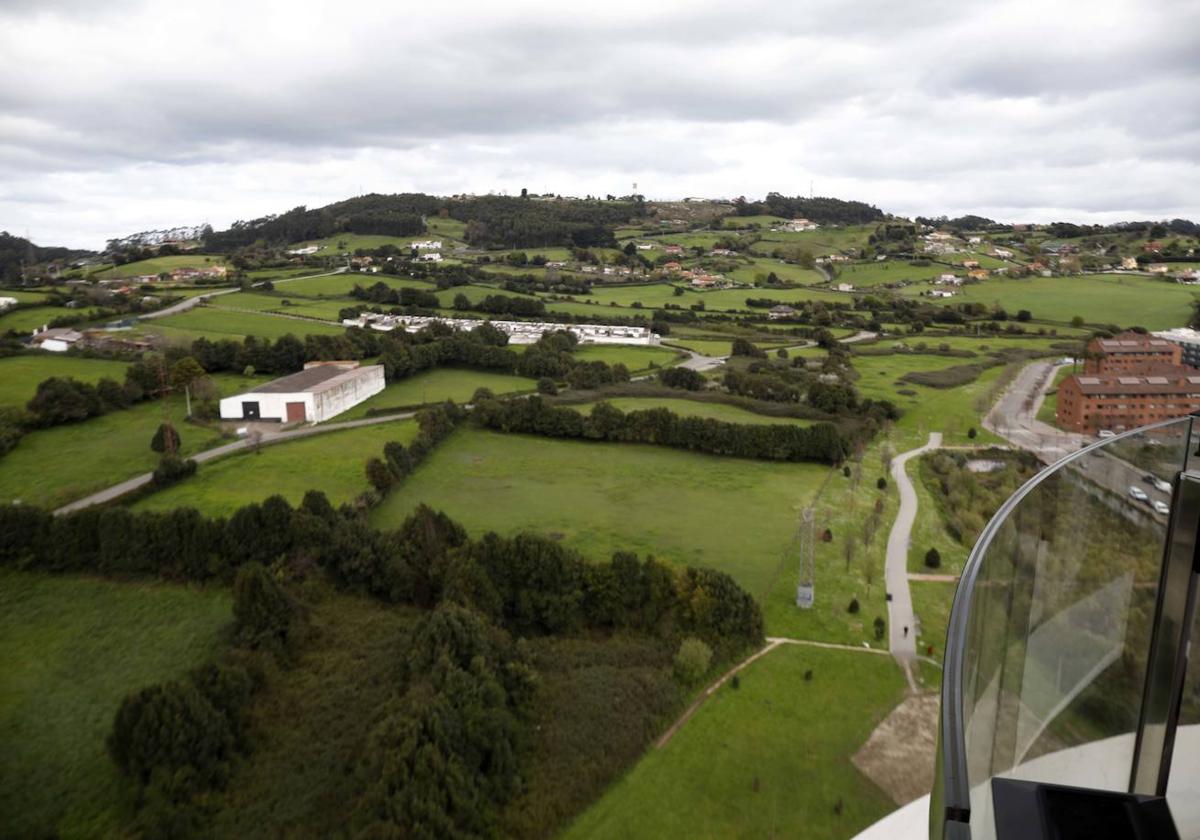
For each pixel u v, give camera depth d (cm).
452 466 7919
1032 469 8575
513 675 4144
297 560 5056
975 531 6731
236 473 7044
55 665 4241
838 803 3600
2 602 4747
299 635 4441
